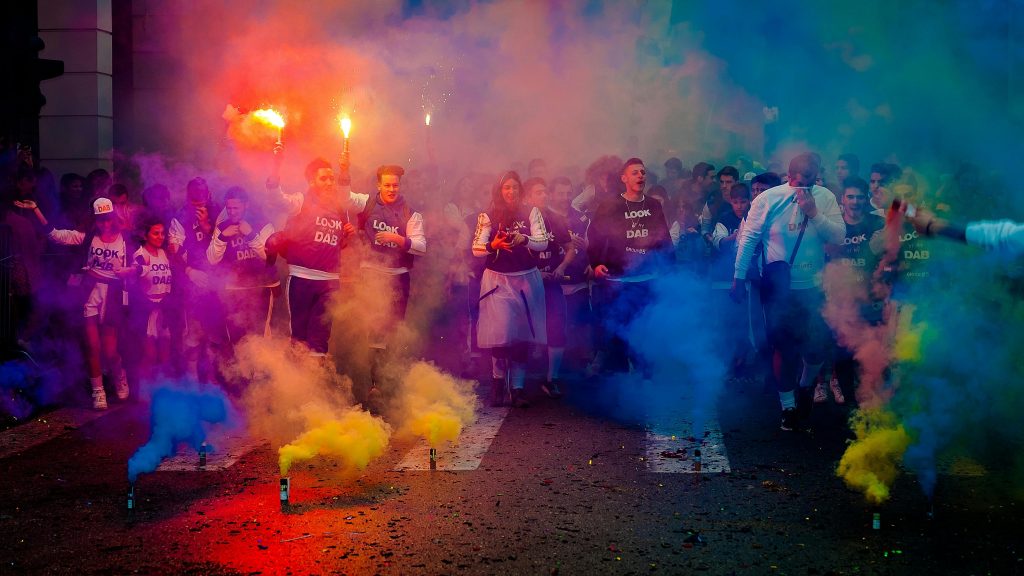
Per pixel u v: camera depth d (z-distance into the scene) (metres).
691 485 6.22
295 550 5.16
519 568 4.87
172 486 6.37
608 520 5.57
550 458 6.93
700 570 4.81
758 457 6.88
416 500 5.98
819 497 5.93
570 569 4.85
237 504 5.96
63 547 5.27
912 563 4.86
